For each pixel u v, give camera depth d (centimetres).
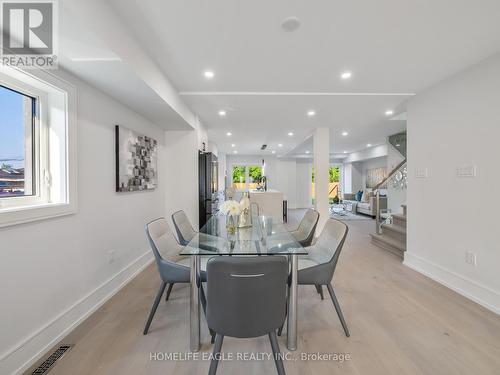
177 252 226
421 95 310
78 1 129
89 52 164
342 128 518
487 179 225
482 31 188
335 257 182
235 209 225
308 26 181
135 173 300
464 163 248
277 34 191
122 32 174
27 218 155
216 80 280
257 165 1067
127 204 289
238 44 205
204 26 181
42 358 159
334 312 212
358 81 281
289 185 1053
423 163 305
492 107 221
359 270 312
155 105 281
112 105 257
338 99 333
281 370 131
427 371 147
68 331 185
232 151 932
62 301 185
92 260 222
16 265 150
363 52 219
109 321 200
